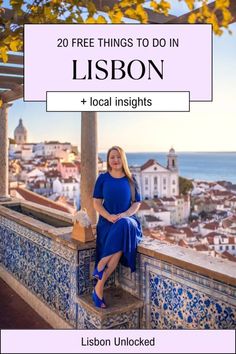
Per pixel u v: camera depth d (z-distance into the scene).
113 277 2.87
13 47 1.94
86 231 2.78
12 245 4.17
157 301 2.45
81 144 3.19
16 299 3.82
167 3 1.62
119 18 1.71
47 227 3.37
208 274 1.98
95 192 2.67
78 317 2.74
